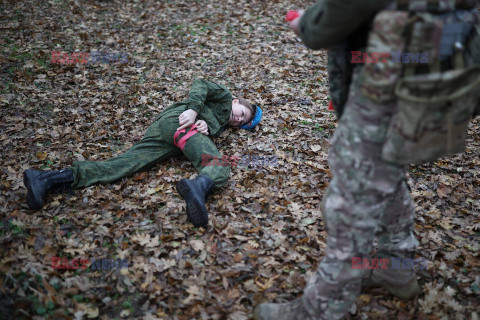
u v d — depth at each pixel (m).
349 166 1.53
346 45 1.62
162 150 3.38
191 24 6.77
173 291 2.29
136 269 2.42
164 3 7.67
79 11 6.96
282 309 1.94
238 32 6.53
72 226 2.71
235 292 2.30
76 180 3.01
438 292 2.28
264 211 2.99
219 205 2.97
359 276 1.69
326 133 4.02
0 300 2.08
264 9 7.53
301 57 5.72
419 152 1.45
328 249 1.71
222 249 2.61
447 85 1.32
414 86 1.34
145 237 2.66
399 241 2.04
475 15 1.43
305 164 3.54
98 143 3.71
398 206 1.91
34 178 2.81
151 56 5.59
